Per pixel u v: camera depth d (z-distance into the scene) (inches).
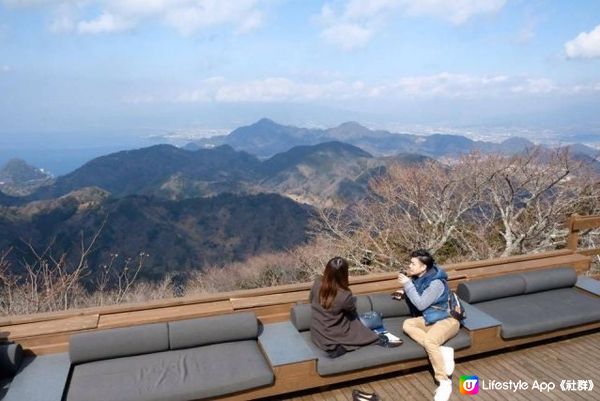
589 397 120.6
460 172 473.4
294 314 134.2
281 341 126.1
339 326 122.3
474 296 156.2
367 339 124.3
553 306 157.2
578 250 203.2
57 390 101.3
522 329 139.9
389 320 145.4
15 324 121.3
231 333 125.7
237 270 647.1
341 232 485.4
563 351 146.9
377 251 453.1
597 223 201.3
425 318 132.4
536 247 426.9
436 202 478.0
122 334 117.0
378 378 129.8
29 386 102.6
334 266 121.5
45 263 279.9
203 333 123.1
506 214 445.1
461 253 475.5
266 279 568.1
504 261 186.2
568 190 447.5
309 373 117.0
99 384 104.7
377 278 158.2
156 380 106.8
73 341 113.0
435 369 123.6
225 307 134.8
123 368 112.3
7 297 258.2
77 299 301.7
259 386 111.6
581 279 183.3
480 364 138.6
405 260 434.0
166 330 120.9
